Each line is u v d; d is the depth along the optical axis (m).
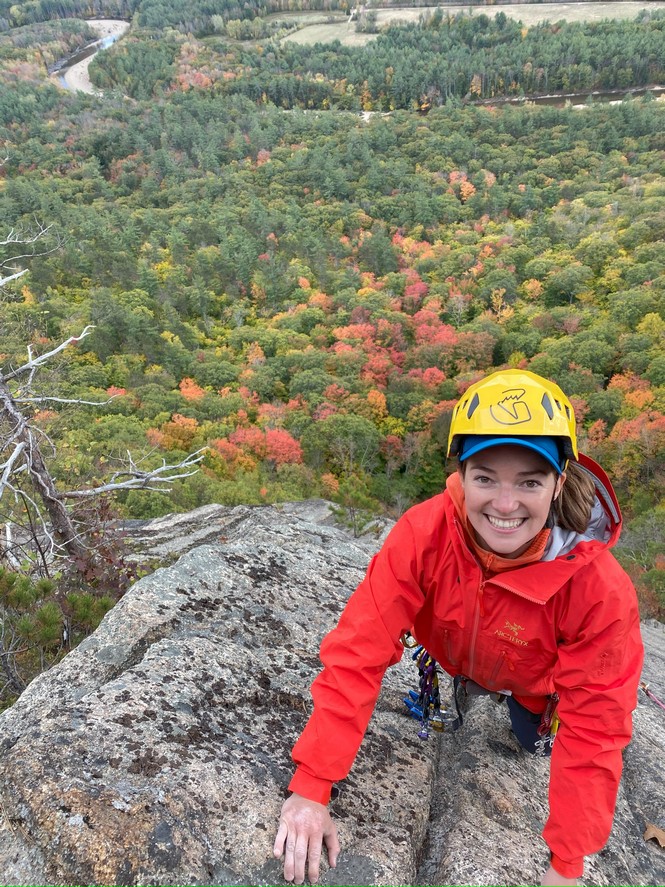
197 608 2.65
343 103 191.25
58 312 71.69
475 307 86.19
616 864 1.95
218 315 93.75
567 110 148.12
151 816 1.52
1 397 6.13
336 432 52.75
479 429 1.19
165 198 138.50
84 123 170.50
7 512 7.20
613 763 1.40
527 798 2.08
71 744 1.68
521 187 124.12
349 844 1.65
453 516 1.41
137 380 63.38
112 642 2.35
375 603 1.52
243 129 171.88
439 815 1.98
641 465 48.09
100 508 7.02
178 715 1.89
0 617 4.24
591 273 84.88
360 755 2.06
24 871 1.46
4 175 149.75
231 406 60.50
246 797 1.66
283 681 2.27
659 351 64.06
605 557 1.39
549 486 1.25
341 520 14.94
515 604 1.43
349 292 90.06
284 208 128.50
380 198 128.12
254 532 5.00
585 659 1.40
